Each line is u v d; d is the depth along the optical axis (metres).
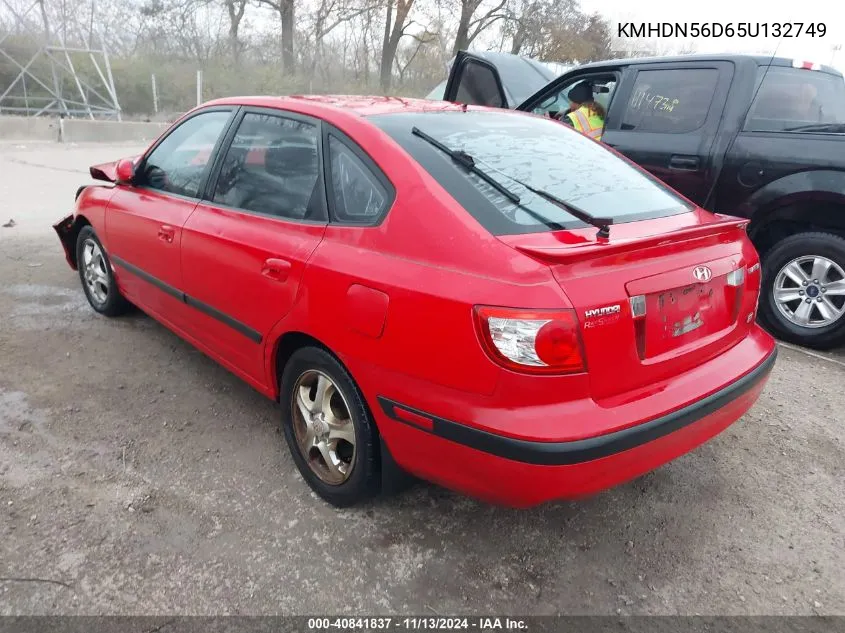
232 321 3.22
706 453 3.41
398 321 2.32
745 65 4.83
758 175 4.62
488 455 2.16
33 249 6.42
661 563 2.63
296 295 2.73
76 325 4.64
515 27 27.27
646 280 2.28
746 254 2.83
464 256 2.25
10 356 4.10
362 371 2.47
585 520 2.87
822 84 5.12
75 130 15.12
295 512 2.83
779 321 4.77
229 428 3.45
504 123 3.27
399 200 2.49
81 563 2.49
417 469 2.44
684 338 2.47
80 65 20.75
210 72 23.28
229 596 2.38
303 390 2.91
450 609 2.37
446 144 2.79
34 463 3.06
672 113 5.11
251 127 3.33
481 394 2.15
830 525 2.89
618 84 5.47
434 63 29.25
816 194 4.38
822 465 3.33
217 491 2.94
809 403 3.94
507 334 2.08
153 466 3.10
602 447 2.12
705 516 2.92
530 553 2.66
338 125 2.86
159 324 4.74
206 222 3.35
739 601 2.46
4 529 2.63
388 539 2.70
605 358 2.17
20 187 9.47
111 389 3.78
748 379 2.63
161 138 4.06
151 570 2.47
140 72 21.75
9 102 19.97
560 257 2.10
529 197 2.56
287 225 2.89
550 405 2.11
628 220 2.66
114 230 4.23
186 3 24.48
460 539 2.72
